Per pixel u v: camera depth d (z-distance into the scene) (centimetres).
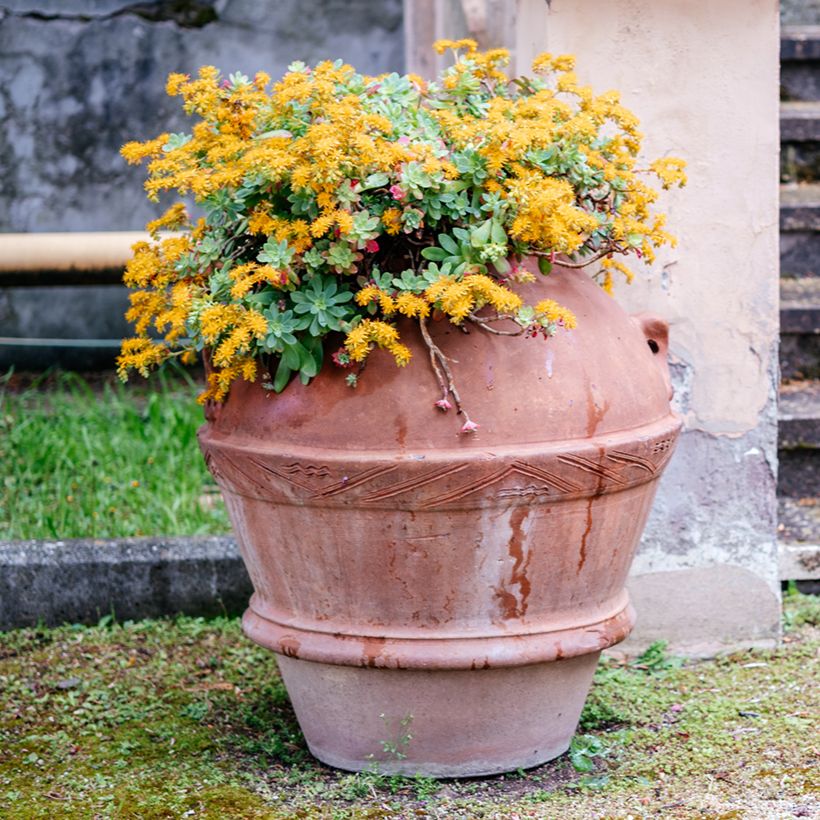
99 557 359
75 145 647
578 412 237
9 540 371
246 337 224
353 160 226
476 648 242
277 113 241
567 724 266
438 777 258
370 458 229
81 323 645
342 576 242
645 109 318
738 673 321
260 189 239
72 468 448
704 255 324
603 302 258
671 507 334
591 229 240
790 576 365
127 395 574
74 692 310
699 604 338
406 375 232
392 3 655
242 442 246
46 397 570
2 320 642
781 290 460
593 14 313
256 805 250
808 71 541
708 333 328
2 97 640
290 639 252
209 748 279
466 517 233
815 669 319
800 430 400
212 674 323
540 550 239
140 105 648
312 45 654
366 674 249
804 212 470
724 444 333
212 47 648
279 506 242
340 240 229
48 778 263
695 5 314
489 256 229
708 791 252
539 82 271
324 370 237
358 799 251
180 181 241
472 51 278
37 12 636
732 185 322
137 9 641
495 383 233
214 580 361
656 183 320
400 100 251
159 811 247
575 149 248
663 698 305
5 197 646
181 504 413
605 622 256
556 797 250
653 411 254
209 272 253
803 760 265
